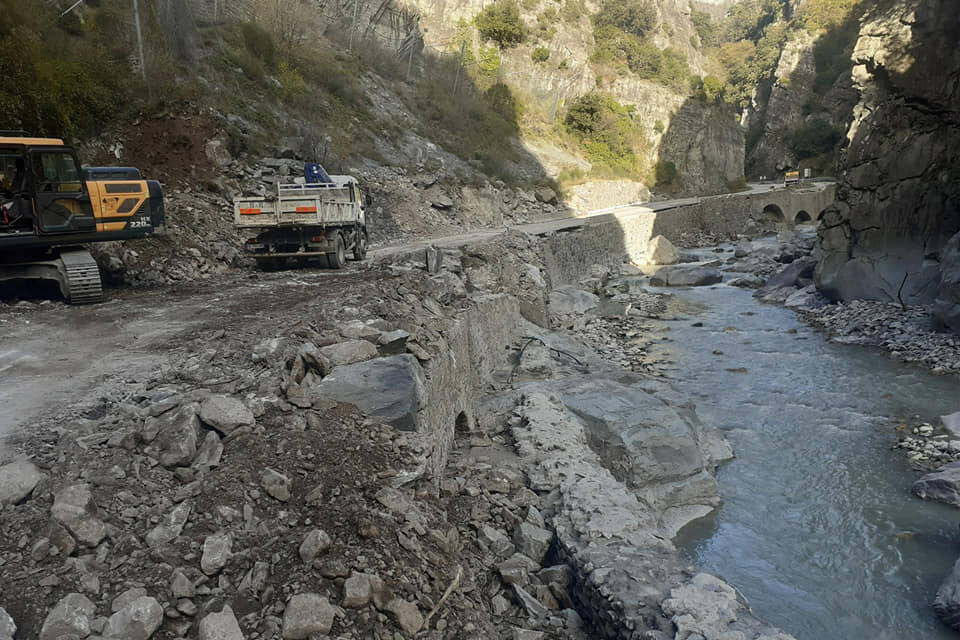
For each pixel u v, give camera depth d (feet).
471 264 75.31
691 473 40.42
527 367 55.98
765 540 36.17
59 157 39.78
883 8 102.99
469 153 168.35
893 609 30.30
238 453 20.27
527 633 20.62
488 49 224.12
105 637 13.28
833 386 62.54
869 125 98.22
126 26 94.12
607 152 229.04
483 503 27.78
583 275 127.44
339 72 152.56
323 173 70.28
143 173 73.15
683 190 249.34
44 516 16.26
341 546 17.56
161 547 16.12
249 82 117.29
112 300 43.57
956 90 87.35
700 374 67.36
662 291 121.70
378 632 15.84
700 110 269.85
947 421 51.29
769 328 88.63
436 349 34.09
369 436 23.57
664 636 19.35
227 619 14.38
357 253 70.90
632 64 262.26
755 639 18.66
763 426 52.70
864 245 97.04
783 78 381.60
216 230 67.00
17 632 13.28
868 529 37.04
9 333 33.60
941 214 88.79
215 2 130.31
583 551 24.53
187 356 28.86
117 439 19.60
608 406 42.68
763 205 243.40
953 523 37.42
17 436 19.89
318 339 30.94
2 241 38.22
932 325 78.02
